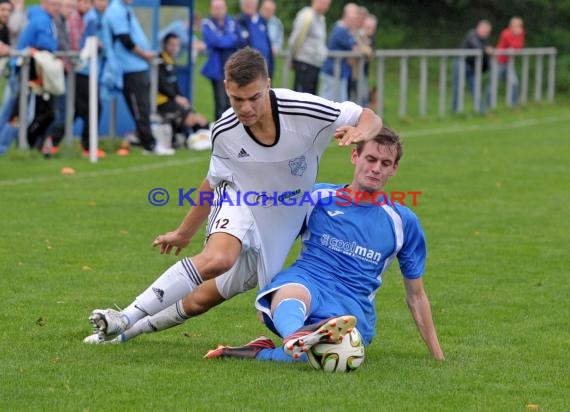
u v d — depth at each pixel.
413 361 18.44
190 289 17.80
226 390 16.19
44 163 44.03
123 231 30.89
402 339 20.41
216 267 17.59
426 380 17.06
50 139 45.34
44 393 15.98
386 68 97.06
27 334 19.86
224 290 18.59
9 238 29.34
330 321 16.23
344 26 61.34
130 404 15.48
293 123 17.41
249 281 18.58
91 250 28.16
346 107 17.62
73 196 36.66
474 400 16.06
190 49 54.09
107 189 38.41
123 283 24.58
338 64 60.31
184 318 19.02
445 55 69.50
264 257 18.25
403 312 22.75
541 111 80.56
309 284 17.86
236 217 17.88
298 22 56.72
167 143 48.84
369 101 68.81
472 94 74.31
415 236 18.47
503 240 31.02
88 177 41.06
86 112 46.22
